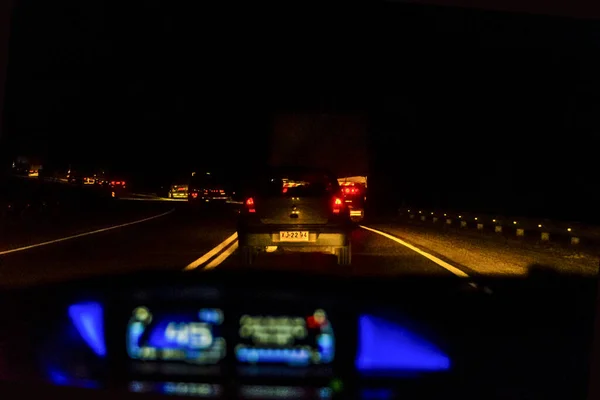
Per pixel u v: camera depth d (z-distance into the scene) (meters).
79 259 12.47
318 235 11.04
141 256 13.05
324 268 11.06
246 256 11.41
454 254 14.27
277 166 11.48
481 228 22.66
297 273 10.15
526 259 13.64
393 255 13.76
